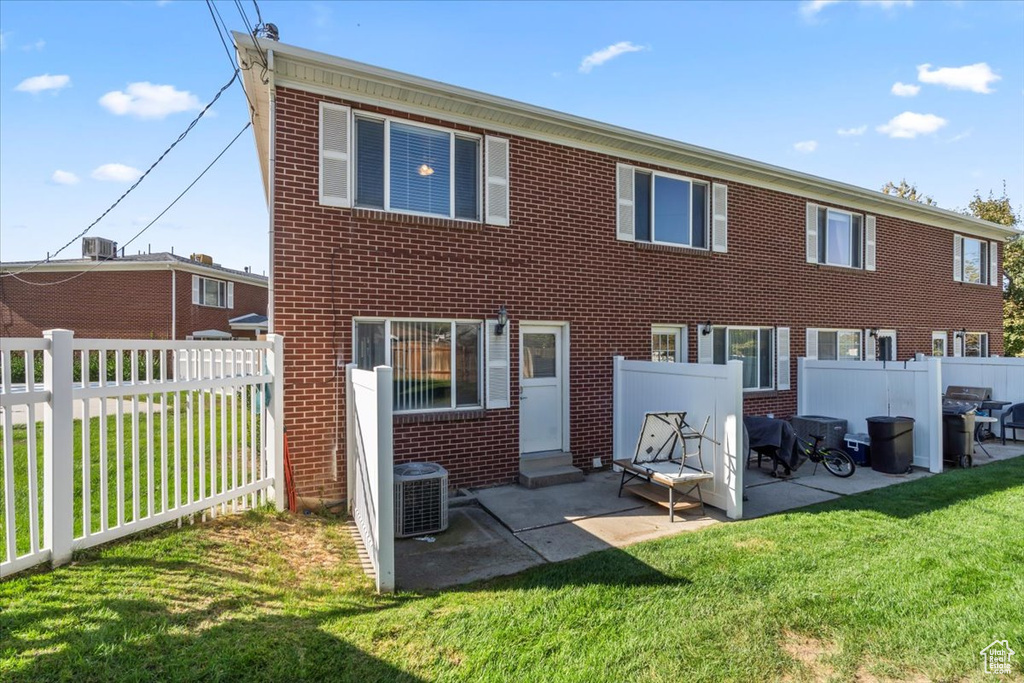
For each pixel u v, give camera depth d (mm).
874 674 3100
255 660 3023
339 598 3926
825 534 5402
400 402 7184
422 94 6984
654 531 5645
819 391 10711
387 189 7059
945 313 14148
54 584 3547
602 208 8703
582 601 3939
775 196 10836
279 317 6336
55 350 3787
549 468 8086
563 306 8336
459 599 3979
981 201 23297
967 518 5863
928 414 8641
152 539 4395
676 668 3121
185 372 4867
